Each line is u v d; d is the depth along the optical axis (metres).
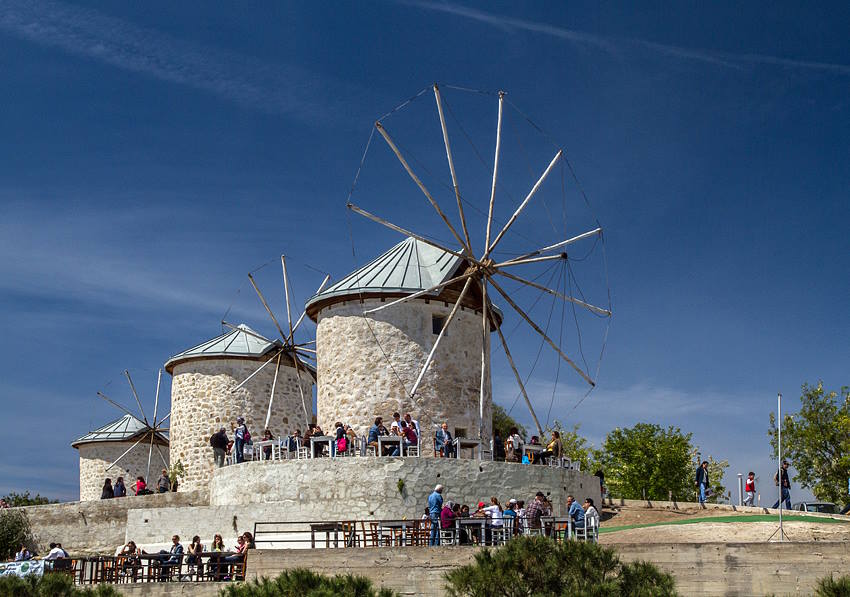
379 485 30.53
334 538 29.72
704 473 35.50
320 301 37.62
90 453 51.84
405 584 23.53
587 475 34.56
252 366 44.91
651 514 34.69
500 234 35.66
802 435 43.84
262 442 33.56
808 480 43.97
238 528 31.05
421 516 30.38
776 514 31.53
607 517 34.84
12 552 35.56
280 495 31.36
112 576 27.05
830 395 44.28
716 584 22.14
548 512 27.39
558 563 20.36
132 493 51.09
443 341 36.53
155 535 31.62
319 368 37.94
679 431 50.03
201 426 44.28
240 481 32.25
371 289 36.31
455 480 31.06
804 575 21.78
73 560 27.03
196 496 36.59
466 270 36.28
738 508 33.84
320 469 31.05
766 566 22.03
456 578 20.66
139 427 52.44
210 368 44.75
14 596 21.88
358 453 32.88
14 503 51.94
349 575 20.83
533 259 35.78
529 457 34.09
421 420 35.50
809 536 26.53
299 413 45.75
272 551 24.55
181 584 24.61
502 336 36.47
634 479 48.91
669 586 20.14
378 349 36.12
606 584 19.39
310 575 20.62
